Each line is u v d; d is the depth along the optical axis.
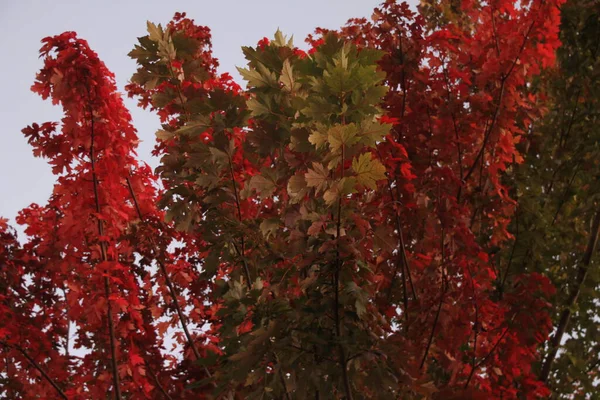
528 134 8.09
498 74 6.56
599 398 7.87
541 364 7.85
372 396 4.71
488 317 6.04
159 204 5.90
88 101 6.01
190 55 6.39
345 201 4.25
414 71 6.65
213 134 5.55
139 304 6.30
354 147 4.14
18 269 7.86
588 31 8.45
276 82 5.11
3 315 6.63
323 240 4.34
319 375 4.47
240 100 5.66
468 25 8.88
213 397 5.14
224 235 5.49
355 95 4.24
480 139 6.79
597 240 8.18
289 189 4.32
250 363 4.37
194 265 7.46
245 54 5.34
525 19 6.60
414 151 6.55
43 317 7.66
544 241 7.96
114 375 6.01
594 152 8.03
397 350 4.40
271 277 5.46
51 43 6.04
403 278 6.34
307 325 4.37
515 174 7.84
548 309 7.68
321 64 4.64
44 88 6.08
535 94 8.80
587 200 7.91
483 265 6.02
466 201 6.75
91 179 6.07
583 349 8.05
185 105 6.09
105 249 6.21
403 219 6.32
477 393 5.11
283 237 5.27
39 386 7.04
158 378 6.58
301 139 4.45
